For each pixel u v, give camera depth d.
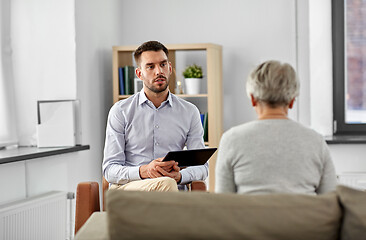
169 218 1.21
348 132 4.11
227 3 4.46
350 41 4.12
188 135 2.86
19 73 3.45
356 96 4.14
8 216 2.75
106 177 2.68
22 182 3.03
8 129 3.32
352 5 4.11
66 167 3.48
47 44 3.50
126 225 1.21
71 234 3.36
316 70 4.00
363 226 1.20
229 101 4.47
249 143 1.52
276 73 1.55
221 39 4.47
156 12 4.57
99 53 4.02
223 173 1.57
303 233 1.22
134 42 4.61
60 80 3.53
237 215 1.22
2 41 3.29
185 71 4.21
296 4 4.21
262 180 1.49
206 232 1.21
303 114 4.14
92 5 3.87
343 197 1.25
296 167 1.49
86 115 3.75
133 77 4.13
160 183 2.37
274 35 4.38
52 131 3.41
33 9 3.46
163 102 2.78
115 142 2.75
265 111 1.58
